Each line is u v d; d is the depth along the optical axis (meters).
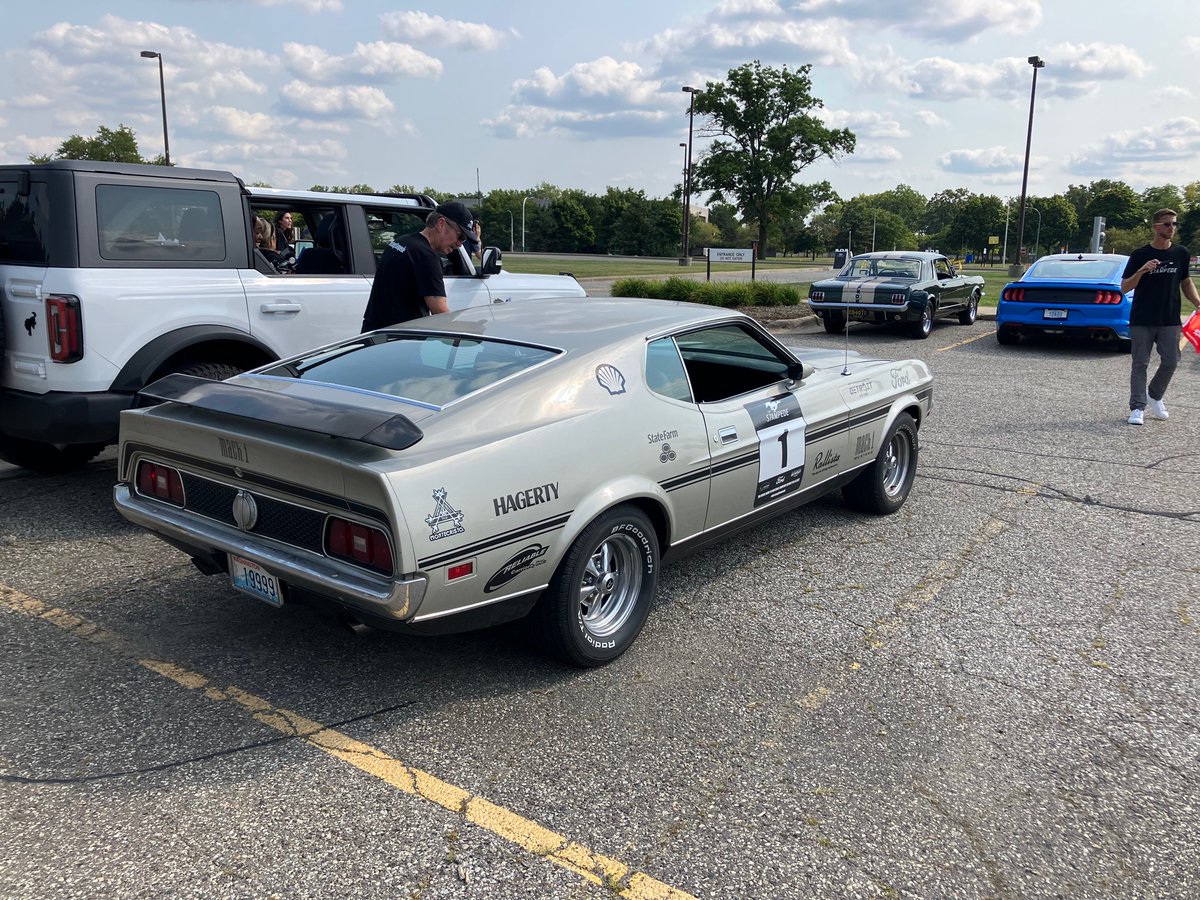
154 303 5.14
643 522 3.60
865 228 118.81
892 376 5.43
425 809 2.68
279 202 6.07
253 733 3.08
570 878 2.41
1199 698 3.44
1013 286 12.98
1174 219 7.80
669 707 3.30
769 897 2.36
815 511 5.72
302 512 3.03
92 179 4.92
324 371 3.69
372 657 3.65
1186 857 2.56
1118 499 5.99
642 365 3.71
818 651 3.78
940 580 4.58
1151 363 12.06
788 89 65.06
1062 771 2.95
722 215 123.44
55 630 3.85
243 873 2.40
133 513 3.56
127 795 2.72
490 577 3.03
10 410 5.03
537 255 81.75
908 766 2.96
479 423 3.13
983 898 2.38
